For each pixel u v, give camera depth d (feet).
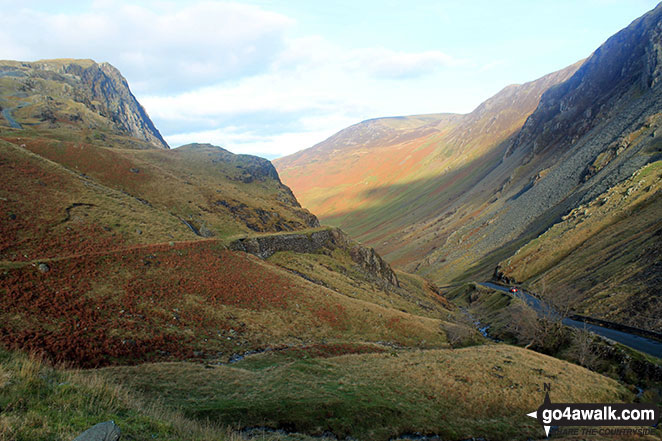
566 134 615.16
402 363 118.32
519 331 206.90
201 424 60.18
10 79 488.44
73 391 42.86
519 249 366.84
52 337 87.10
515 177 631.97
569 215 350.64
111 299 114.42
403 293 287.89
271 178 432.25
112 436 32.50
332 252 283.18
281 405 75.72
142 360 92.99
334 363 112.27
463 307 331.98
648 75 475.72
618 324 181.57
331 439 70.59
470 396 100.53
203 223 249.34
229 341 118.52
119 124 599.16
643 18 620.08
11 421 32.53
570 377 118.62
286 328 141.08
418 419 84.74
